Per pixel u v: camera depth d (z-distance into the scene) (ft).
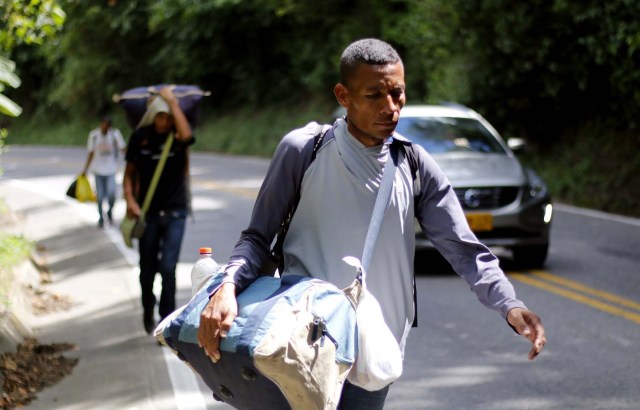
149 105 54.24
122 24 299.79
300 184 24.07
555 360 50.98
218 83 287.48
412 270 24.40
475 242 24.08
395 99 23.18
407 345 54.75
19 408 43.78
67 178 179.42
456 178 76.54
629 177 121.19
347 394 23.90
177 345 22.47
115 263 82.07
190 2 266.16
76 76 320.70
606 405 43.47
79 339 56.70
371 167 23.82
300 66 253.44
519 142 83.87
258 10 260.83
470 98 147.23
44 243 96.99
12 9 70.44
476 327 58.34
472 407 43.55
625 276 73.77
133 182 55.36
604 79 132.67
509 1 132.98
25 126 366.43
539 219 76.48
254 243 23.82
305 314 21.35
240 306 21.94
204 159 229.04
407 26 186.50
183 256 86.22
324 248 23.81
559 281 72.33
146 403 43.91
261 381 21.43
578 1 123.44
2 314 55.26
